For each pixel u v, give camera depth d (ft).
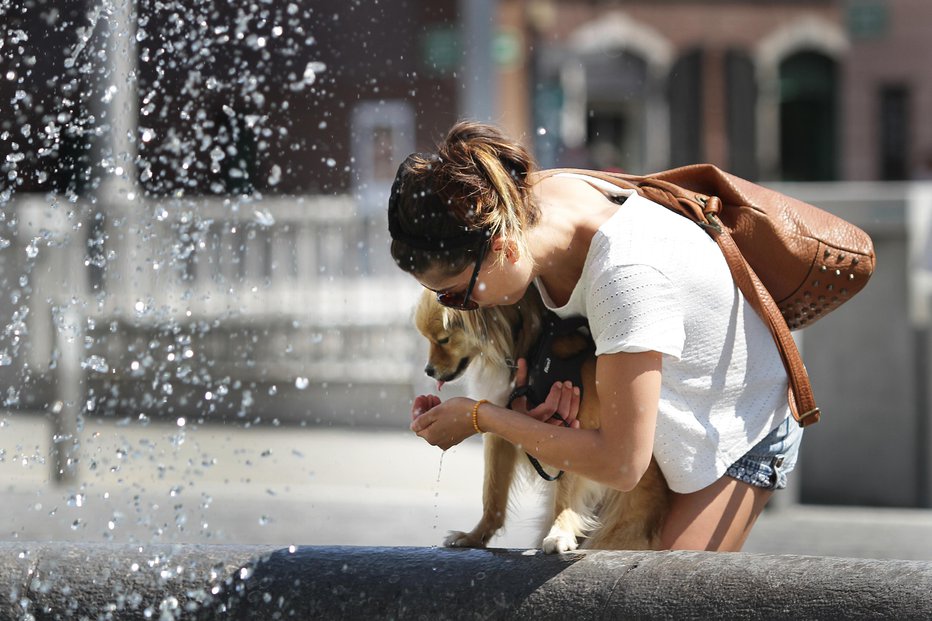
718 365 14.90
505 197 14.01
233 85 23.91
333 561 14.85
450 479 42.11
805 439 41.11
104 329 44.80
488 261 14.14
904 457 39.93
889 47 120.98
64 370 39.32
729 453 15.11
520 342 16.65
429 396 16.16
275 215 54.24
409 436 50.44
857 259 15.37
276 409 51.83
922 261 39.88
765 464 15.58
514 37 97.09
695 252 14.60
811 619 12.92
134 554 15.30
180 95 23.63
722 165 116.98
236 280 52.29
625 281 13.94
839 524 36.22
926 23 120.26
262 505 36.91
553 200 15.01
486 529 17.58
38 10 22.47
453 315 17.17
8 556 15.43
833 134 124.06
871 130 122.21
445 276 14.23
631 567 13.98
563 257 14.70
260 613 14.57
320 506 37.09
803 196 41.06
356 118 86.07
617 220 14.47
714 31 124.67
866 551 31.91
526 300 16.49
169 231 43.57
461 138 14.48
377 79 86.89
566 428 14.39
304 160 57.26
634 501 16.24
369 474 42.37
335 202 55.57
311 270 54.90
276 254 54.24
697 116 118.11
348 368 53.42
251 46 23.77
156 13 22.53
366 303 54.80
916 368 39.75
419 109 87.40
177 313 48.16
